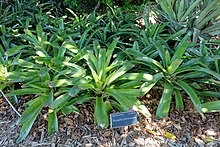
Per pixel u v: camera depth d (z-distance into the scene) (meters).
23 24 2.56
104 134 1.77
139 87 1.92
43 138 1.74
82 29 2.59
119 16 2.85
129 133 1.78
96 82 1.79
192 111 1.97
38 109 1.73
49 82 1.77
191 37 2.51
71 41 2.10
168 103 1.77
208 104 1.79
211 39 2.47
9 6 2.75
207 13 2.35
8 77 1.79
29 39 2.18
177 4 2.49
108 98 1.89
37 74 1.86
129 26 2.66
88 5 3.27
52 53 2.20
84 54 1.93
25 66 1.86
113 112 1.88
